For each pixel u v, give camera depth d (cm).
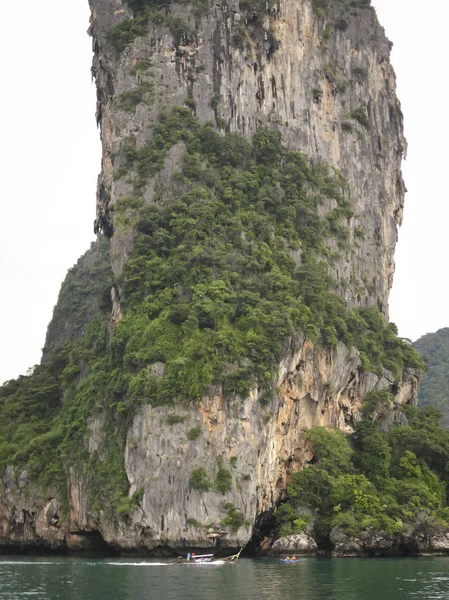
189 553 8356
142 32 11731
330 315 10550
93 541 9850
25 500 10375
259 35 12219
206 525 8625
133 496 8875
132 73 11556
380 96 13338
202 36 11844
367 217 12525
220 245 10388
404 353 11956
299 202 11331
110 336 10512
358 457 10094
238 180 11138
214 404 9012
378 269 12475
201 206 10650
